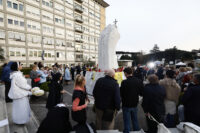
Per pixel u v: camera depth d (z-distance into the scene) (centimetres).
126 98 273
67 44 3269
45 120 212
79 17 3653
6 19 2089
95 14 4328
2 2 2039
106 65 610
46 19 2730
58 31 3014
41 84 635
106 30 632
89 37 4094
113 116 266
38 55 2580
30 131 295
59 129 205
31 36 2453
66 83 1053
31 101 565
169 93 286
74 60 3481
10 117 353
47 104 331
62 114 219
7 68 486
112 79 271
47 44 2764
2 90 717
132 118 283
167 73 303
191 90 255
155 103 256
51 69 992
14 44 2198
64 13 3161
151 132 267
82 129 217
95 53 4384
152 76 278
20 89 306
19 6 2261
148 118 271
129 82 274
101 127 282
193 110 252
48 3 2764
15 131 283
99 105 263
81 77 254
